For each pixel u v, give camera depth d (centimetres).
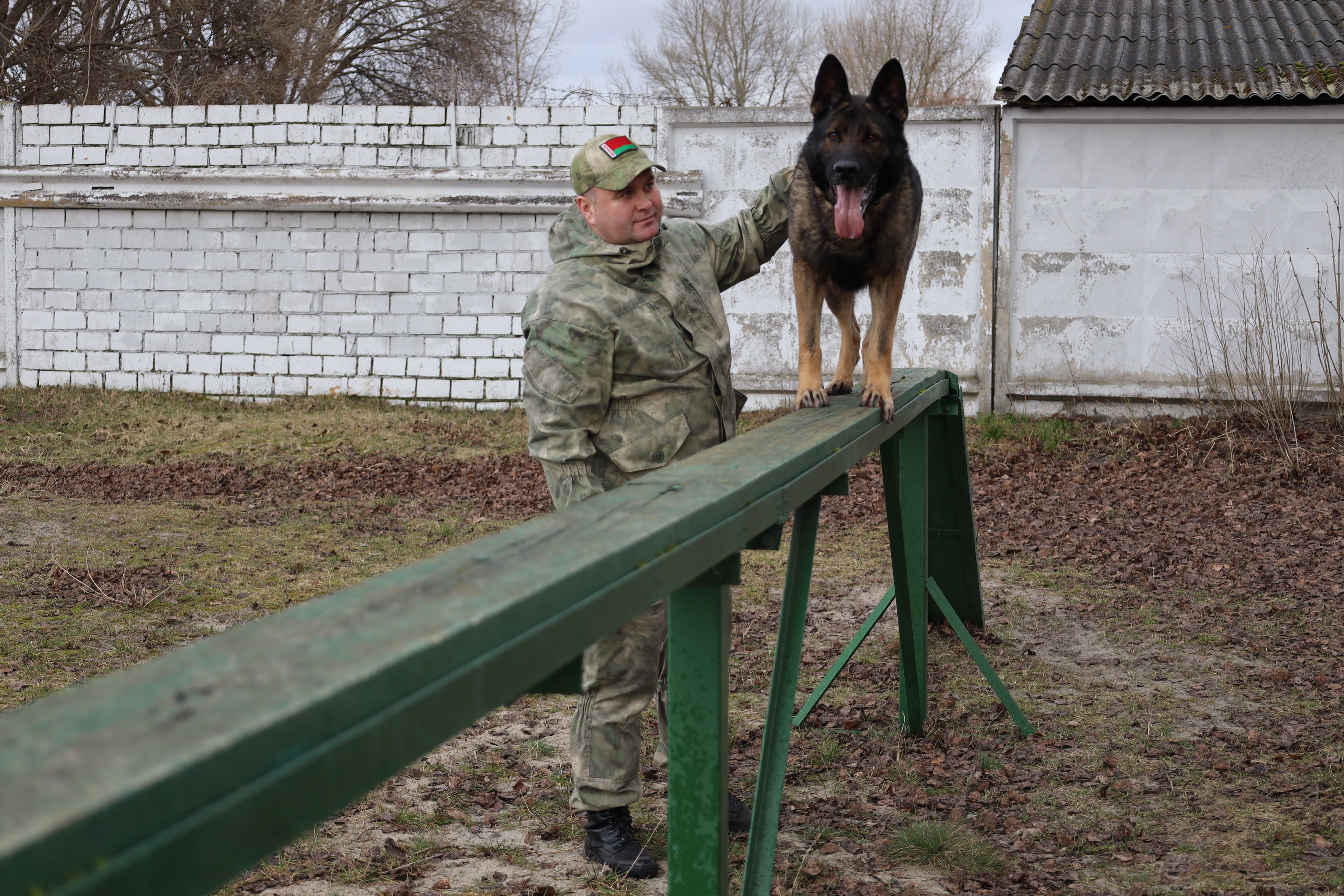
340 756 76
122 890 58
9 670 463
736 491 170
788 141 1181
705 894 179
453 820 347
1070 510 818
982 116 1102
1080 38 1193
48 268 1291
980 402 1134
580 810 320
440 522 798
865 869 314
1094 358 1109
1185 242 1084
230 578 638
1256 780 374
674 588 143
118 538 732
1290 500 810
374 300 1258
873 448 303
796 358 1176
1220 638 536
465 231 1239
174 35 2025
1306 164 1055
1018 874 308
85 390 1284
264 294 1269
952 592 548
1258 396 1016
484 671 95
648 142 1203
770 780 232
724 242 360
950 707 453
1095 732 422
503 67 2438
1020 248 1112
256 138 1255
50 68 1864
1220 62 1092
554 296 296
